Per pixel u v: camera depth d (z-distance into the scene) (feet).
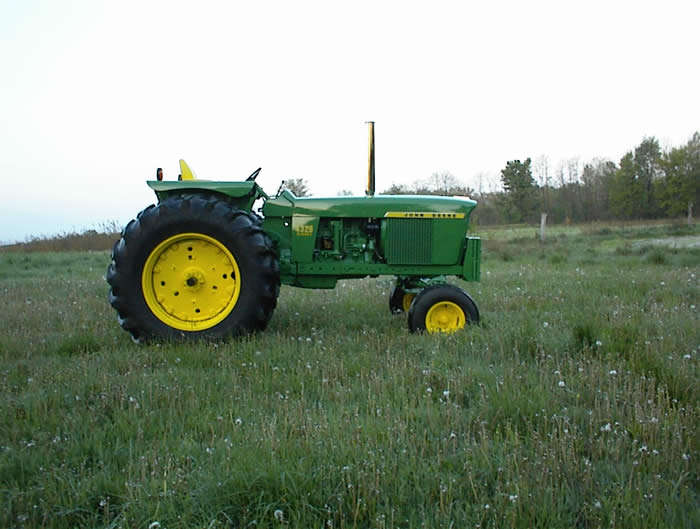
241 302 15.43
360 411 10.07
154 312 15.47
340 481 7.54
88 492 7.43
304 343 14.65
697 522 6.74
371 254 17.56
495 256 42.27
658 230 76.79
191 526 6.82
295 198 17.25
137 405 9.86
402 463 8.01
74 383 11.43
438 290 16.19
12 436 9.11
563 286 23.61
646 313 17.34
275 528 6.74
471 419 9.53
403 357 13.03
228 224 15.34
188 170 17.66
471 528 6.68
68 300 21.91
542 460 7.91
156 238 15.29
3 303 21.02
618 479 7.64
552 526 6.67
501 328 15.21
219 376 11.97
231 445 8.41
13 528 6.83
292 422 9.23
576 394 10.30
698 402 9.77
